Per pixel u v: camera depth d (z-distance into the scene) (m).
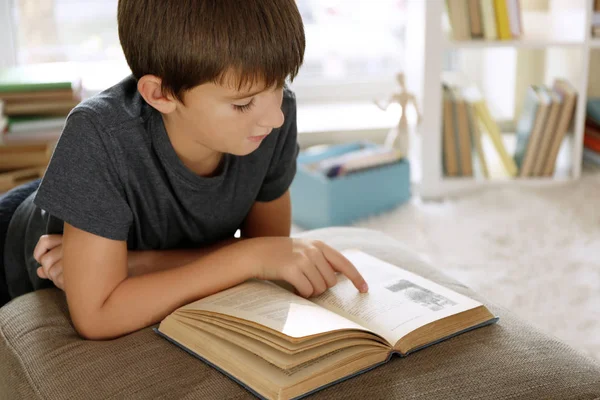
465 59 3.01
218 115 0.95
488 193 2.49
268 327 0.85
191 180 1.08
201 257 1.10
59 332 0.99
